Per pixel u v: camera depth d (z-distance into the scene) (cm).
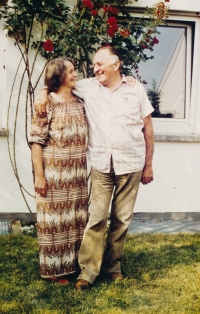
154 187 525
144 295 307
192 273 347
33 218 499
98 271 319
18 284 320
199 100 529
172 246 412
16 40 462
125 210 318
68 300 296
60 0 433
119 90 303
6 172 496
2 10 473
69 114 302
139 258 377
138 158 310
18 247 398
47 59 464
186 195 532
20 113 488
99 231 313
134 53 458
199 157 528
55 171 304
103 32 439
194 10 505
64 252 319
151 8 471
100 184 311
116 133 300
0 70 495
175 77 535
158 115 537
